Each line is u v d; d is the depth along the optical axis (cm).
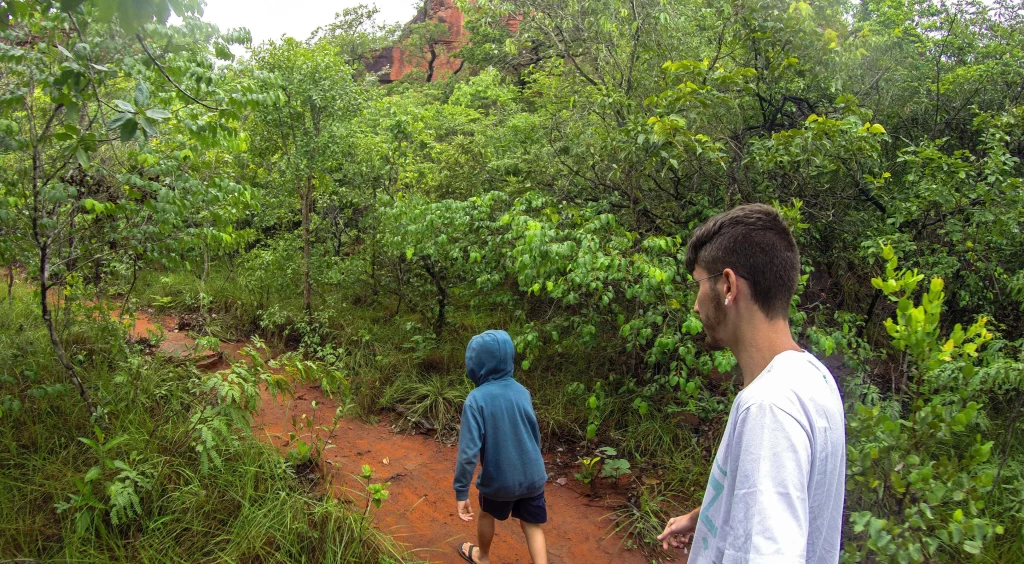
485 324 677
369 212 770
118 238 423
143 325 690
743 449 119
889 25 832
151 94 378
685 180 574
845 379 463
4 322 541
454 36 2848
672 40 629
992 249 536
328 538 325
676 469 452
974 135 699
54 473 350
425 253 567
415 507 411
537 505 333
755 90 585
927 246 554
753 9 575
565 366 579
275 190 780
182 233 444
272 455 395
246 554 314
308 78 690
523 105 1065
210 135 386
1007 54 717
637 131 498
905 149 549
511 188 589
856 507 270
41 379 440
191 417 392
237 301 778
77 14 301
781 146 493
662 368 502
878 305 621
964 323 558
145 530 319
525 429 329
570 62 730
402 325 675
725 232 140
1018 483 347
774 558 106
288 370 433
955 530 226
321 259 759
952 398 278
